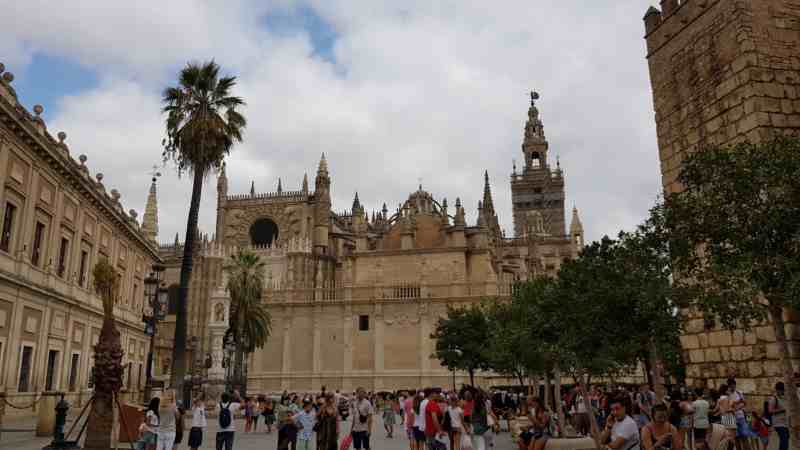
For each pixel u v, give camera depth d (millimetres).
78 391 41031
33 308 34094
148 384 29297
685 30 25094
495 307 45156
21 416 32281
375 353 65688
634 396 23312
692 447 16578
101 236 45594
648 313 17531
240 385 71250
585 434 24281
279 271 88438
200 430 18688
